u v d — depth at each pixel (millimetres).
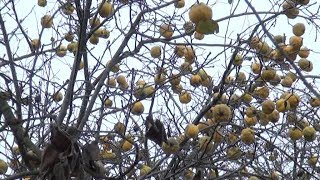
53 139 3941
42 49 5227
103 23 4945
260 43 5469
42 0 5934
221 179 5508
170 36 5359
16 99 4797
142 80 5691
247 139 5246
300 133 5605
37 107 4980
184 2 5484
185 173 5980
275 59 5312
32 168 4598
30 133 5934
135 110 5422
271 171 6090
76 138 4105
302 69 5648
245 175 5656
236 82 5684
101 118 4926
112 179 4172
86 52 5340
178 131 5605
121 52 5168
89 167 4105
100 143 5449
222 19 4543
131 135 5480
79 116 4910
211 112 5730
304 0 5203
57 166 3871
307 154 7281
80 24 4746
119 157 5195
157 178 5703
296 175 6484
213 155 5859
